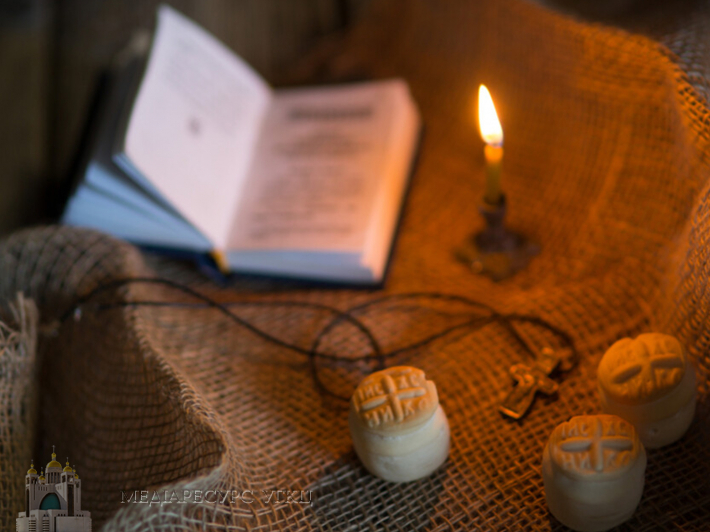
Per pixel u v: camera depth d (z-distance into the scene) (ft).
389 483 1.45
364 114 1.93
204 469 1.29
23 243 1.65
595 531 1.33
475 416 1.53
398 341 1.67
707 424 1.42
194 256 1.82
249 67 2.16
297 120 1.98
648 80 1.63
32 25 2.41
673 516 1.35
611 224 1.73
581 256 1.76
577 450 1.30
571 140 1.84
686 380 1.36
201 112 1.86
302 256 1.75
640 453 1.29
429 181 2.04
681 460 1.41
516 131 1.95
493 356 1.61
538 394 1.53
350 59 2.23
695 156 1.50
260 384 1.62
